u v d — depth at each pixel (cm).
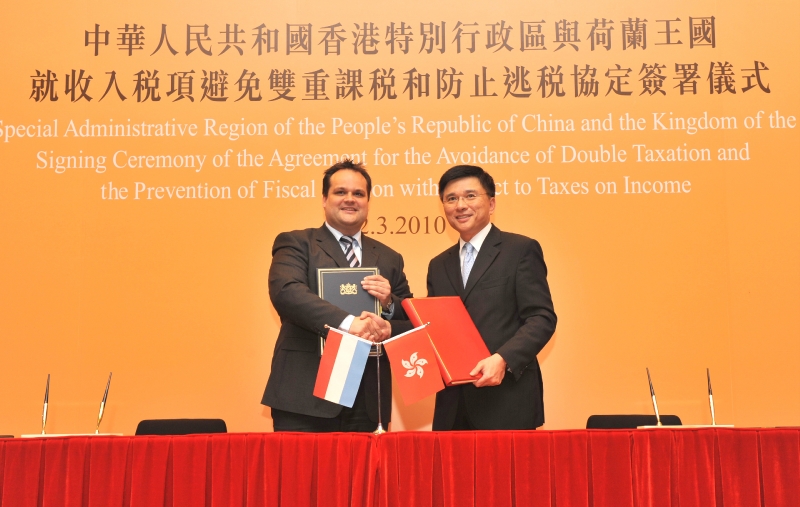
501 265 317
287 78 432
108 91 429
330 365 273
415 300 293
